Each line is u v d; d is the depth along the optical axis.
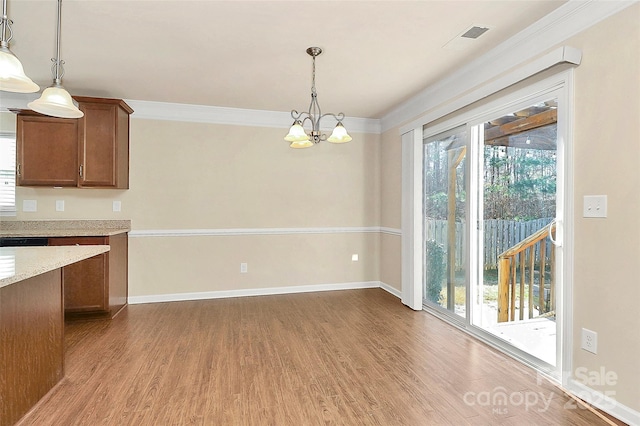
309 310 4.07
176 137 4.45
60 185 3.80
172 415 2.03
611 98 2.03
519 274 2.82
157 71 3.35
